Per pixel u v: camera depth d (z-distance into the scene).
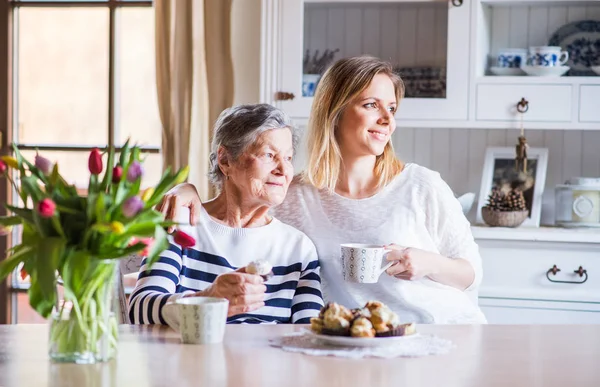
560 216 3.23
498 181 3.38
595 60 3.16
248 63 3.53
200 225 2.13
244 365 1.41
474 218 3.49
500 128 3.30
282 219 2.36
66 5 3.86
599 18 3.18
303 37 3.26
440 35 3.17
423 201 2.38
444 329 1.78
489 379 1.33
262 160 2.10
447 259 2.24
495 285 3.08
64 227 1.39
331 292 2.29
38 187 1.40
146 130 3.89
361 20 3.22
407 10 3.19
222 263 2.09
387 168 2.40
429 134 3.54
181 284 2.07
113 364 1.42
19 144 3.94
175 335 1.67
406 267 2.10
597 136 3.41
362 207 2.34
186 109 3.44
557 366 1.43
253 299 1.70
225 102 3.42
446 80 3.17
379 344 1.55
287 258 2.14
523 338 1.68
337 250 2.29
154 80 3.86
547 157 3.38
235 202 2.15
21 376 1.34
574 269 3.02
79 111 3.92
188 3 3.43
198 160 3.46
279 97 3.27
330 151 2.37
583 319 3.00
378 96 2.33
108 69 3.85
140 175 1.42
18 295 3.88
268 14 3.26
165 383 1.29
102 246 1.39
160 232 1.40
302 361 1.44
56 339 1.44
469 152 3.51
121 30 3.86
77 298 1.43
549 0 3.15
